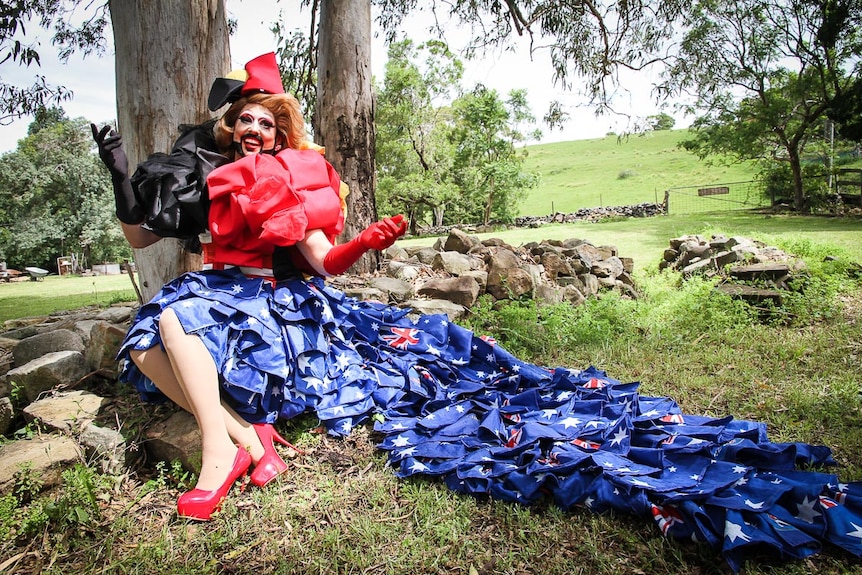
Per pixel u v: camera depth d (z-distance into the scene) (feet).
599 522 7.56
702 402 11.82
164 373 8.51
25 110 22.72
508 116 96.99
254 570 6.91
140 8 11.40
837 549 6.88
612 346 15.74
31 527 7.49
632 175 178.60
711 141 80.79
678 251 30.14
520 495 8.02
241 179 8.75
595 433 8.94
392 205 92.84
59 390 10.43
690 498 7.25
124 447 9.00
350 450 9.59
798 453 8.70
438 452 8.96
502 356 11.76
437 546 7.23
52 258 129.80
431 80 92.53
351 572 6.79
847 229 45.14
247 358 8.55
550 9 28.50
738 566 6.56
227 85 9.61
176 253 12.02
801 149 74.84
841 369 13.20
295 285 9.41
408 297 17.28
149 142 11.65
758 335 16.25
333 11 19.40
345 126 19.65
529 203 155.12
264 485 8.52
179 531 7.64
